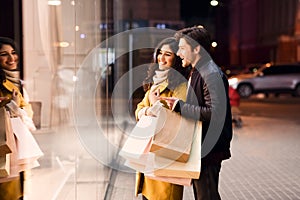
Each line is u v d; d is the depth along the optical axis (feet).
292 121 49.67
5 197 12.75
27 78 18.47
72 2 21.18
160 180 12.59
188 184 12.35
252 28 128.26
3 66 13.60
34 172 16.52
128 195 21.03
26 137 12.86
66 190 18.29
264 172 25.22
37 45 20.70
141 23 81.05
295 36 105.40
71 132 20.47
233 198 20.30
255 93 85.51
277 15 112.98
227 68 98.53
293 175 24.54
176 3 93.30
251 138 37.27
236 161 28.14
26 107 14.34
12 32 16.85
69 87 21.54
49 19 22.07
